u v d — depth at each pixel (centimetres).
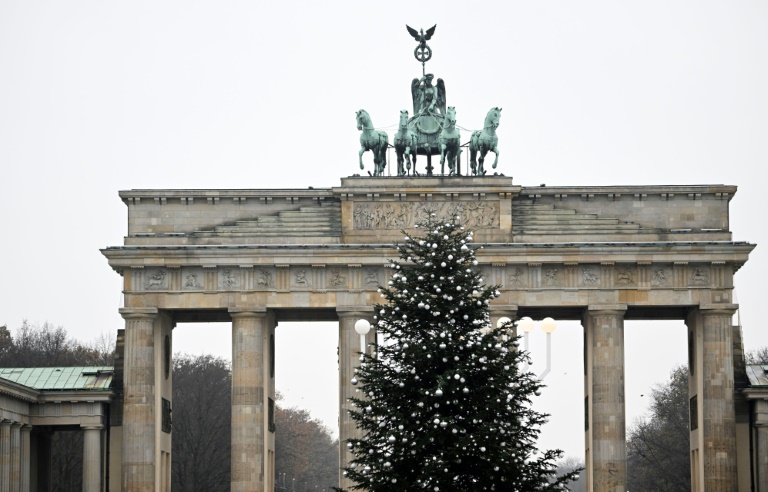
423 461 13050
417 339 13512
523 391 13450
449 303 13438
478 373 13300
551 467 13650
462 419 13150
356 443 13425
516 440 13312
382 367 13550
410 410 13162
